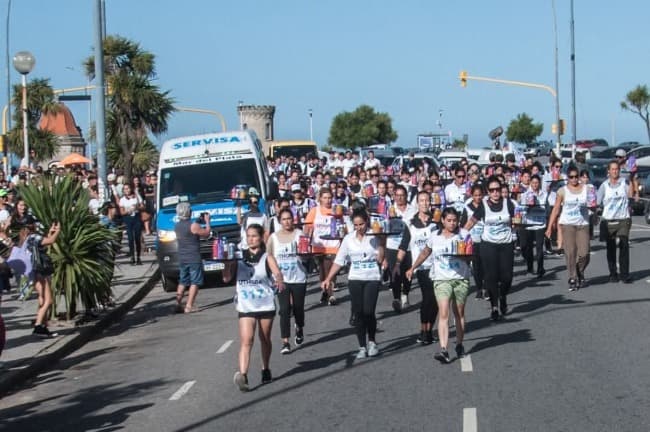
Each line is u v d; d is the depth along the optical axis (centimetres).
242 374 1069
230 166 2175
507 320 1452
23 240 1489
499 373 1095
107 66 4119
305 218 1833
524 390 1009
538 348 1226
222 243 1078
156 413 1016
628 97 7681
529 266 1970
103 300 1664
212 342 1433
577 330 1339
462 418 909
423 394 1014
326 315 1602
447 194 2109
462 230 1170
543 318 1451
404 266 1558
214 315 1720
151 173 3222
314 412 968
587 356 1163
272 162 3928
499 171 2417
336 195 2020
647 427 854
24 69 2925
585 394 980
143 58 4112
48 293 1493
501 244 1446
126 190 2491
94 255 1655
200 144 2208
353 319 1293
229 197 2112
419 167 2739
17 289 1995
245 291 1076
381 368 1158
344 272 2164
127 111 4034
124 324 1703
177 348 1410
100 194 2308
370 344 1234
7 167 3459
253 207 1742
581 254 1727
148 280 2186
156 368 1269
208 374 1198
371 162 3491
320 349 1309
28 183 1669
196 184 2150
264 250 1080
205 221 1795
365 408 970
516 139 10744
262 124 9288
